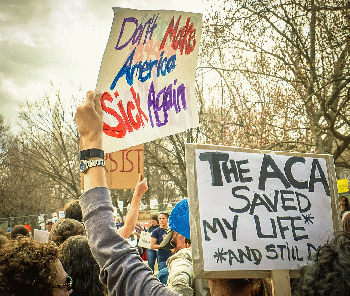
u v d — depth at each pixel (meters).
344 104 12.56
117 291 1.08
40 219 26.12
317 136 13.13
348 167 13.52
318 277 0.94
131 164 4.20
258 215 1.64
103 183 1.18
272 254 1.60
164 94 1.88
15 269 1.32
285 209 1.69
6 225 26.48
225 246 1.55
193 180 1.58
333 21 13.13
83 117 1.21
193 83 1.96
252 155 1.70
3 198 39.62
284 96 14.19
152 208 18.59
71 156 33.44
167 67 1.91
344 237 0.99
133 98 1.79
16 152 34.22
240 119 16.30
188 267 2.28
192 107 1.95
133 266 1.08
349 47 12.55
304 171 1.78
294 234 1.67
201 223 1.54
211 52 15.48
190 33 1.91
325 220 1.74
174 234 3.37
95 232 1.12
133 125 1.80
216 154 1.64
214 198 1.59
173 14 1.84
